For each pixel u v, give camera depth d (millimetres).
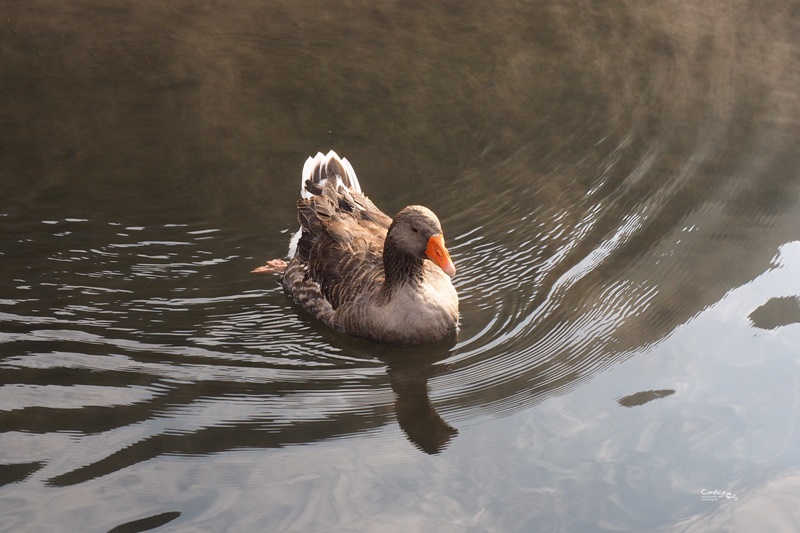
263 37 4254
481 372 3354
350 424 3236
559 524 3041
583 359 3354
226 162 3855
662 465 3129
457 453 3174
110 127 3947
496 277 3545
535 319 3449
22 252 3602
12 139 3902
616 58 4137
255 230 3682
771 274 3490
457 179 3789
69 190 3770
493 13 4336
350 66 4148
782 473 3102
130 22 4301
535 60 4141
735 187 3715
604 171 3779
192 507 3064
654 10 4340
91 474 3115
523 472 3135
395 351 3418
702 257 3541
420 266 3428
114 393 3279
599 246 3590
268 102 4035
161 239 3650
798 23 4297
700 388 3266
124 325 3439
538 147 3863
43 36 4238
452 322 3439
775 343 3338
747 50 4172
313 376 3354
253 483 3111
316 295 3514
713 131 3883
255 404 3273
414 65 4145
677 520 3039
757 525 3020
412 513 3064
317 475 3129
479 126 3934
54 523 3033
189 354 3383
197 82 4094
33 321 3434
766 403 3225
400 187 3775
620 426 3207
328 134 3930
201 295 3527
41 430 3191
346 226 3555
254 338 3438
